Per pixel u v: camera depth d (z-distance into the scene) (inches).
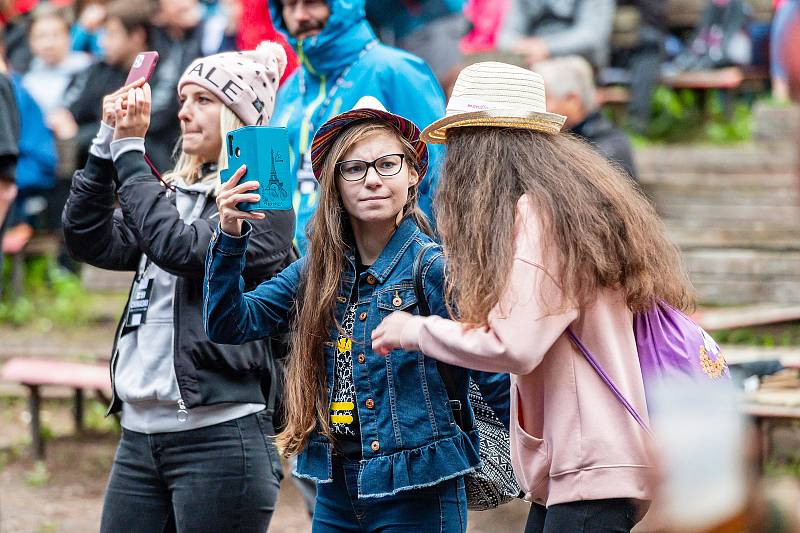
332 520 208.7
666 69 775.1
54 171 626.2
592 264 179.0
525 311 176.2
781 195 617.6
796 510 88.2
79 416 468.8
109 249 235.6
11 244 604.4
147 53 227.5
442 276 197.6
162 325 224.8
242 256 197.9
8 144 353.1
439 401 197.9
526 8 661.3
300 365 204.1
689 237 593.0
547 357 186.2
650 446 172.9
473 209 184.1
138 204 217.0
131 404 227.9
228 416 223.0
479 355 178.1
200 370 219.8
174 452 223.6
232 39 576.1
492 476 209.8
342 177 202.4
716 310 545.0
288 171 196.1
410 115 290.5
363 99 208.2
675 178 647.8
